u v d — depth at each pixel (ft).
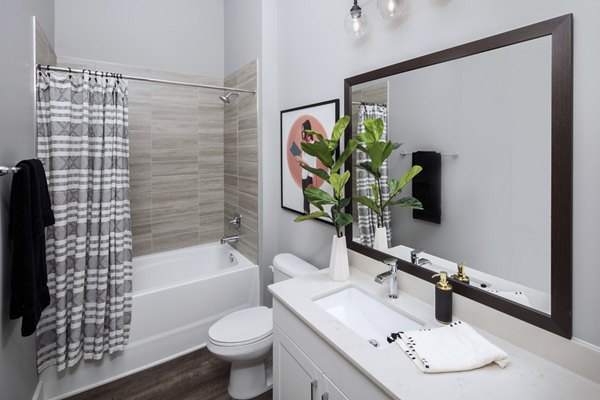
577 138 2.78
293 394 4.28
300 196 6.97
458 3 3.67
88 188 6.48
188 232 10.04
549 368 2.92
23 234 4.20
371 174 4.95
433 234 4.10
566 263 2.85
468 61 3.57
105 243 6.53
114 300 6.61
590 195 2.72
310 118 6.42
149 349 7.03
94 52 8.34
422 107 4.12
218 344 5.50
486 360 2.89
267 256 8.13
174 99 9.52
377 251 4.97
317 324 3.71
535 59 3.00
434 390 2.68
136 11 8.87
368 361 3.05
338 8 5.59
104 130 6.59
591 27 2.66
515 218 3.24
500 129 3.32
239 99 9.02
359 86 5.09
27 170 4.31
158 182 9.43
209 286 7.70
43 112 5.90
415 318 3.87
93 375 6.47
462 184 3.72
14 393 4.55
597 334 2.73
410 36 4.28
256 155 8.09
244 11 8.55
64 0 7.91
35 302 4.34
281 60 7.47
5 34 4.25
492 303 3.43
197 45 9.85
